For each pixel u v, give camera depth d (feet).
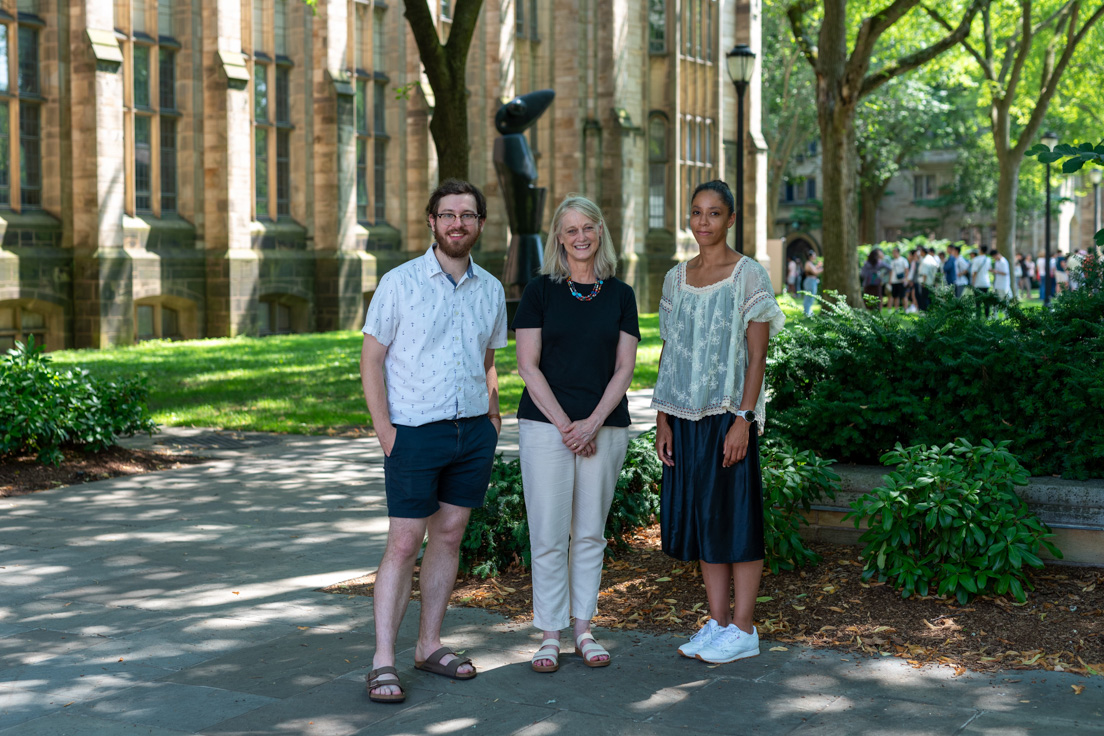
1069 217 225.35
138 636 16.20
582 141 116.88
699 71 126.00
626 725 12.59
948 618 15.90
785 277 157.89
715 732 12.34
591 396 14.74
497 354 63.57
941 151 209.15
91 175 79.15
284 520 24.68
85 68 78.64
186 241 87.15
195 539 22.79
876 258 102.42
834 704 13.08
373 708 13.24
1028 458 19.04
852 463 20.77
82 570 20.24
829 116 53.72
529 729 12.52
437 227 14.08
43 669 14.76
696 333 14.97
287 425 40.16
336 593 18.56
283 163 95.14
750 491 14.89
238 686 14.02
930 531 17.24
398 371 14.03
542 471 14.69
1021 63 92.79
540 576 14.80
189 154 87.20
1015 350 19.36
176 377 54.24
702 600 17.42
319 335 86.79
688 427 15.12
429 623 14.66
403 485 13.88
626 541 21.09
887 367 20.89
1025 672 13.94
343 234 95.45
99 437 32.07
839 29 53.01
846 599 16.94
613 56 116.88
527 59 114.11
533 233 77.20
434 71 50.55
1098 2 106.22
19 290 76.59
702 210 14.99
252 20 90.12
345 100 94.68
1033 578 17.16
